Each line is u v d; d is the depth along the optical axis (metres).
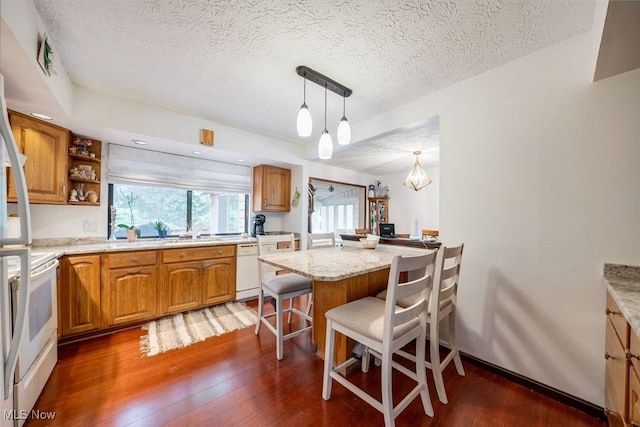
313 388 1.60
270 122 2.98
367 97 2.31
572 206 1.52
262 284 2.26
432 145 3.64
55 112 1.96
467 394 1.58
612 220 1.40
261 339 2.23
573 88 1.52
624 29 1.08
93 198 2.56
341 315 1.44
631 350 0.95
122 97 2.36
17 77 1.49
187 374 1.73
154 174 3.03
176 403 1.46
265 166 3.74
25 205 0.99
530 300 1.66
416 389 1.37
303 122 1.80
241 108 2.60
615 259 1.39
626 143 1.37
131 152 2.87
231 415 1.38
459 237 2.00
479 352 1.88
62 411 1.38
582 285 1.48
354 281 1.83
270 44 1.65
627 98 1.37
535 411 1.45
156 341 2.16
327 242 2.85
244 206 4.00
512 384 1.68
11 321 1.22
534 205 1.65
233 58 1.80
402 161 4.70
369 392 1.59
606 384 1.33
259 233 3.80
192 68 1.92
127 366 1.81
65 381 1.63
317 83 2.08
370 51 1.70
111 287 2.30
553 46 1.59
